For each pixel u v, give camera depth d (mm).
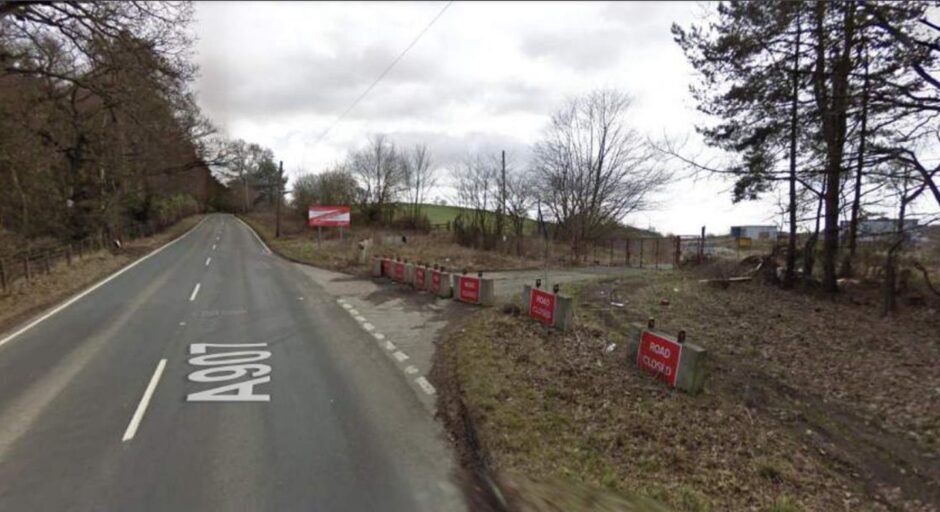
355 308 13062
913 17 9398
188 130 33312
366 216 53625
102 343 9188
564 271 22484
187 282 17406
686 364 7188
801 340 10289
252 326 10797
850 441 6227
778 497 5051
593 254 32219
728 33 14680
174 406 6270
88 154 28047
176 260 25141
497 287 16734
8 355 8375
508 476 4766
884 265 14625
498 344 9023
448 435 5648
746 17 13648
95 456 4957
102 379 7207
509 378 7293
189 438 5402
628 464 5344
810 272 16656
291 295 15055
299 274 20391
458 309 12945
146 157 31531
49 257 19109
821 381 8070
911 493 5258
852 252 15977
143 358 8289
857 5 9906
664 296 15203
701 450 5770
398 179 54750
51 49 18000
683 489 4969
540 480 4727
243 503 4223
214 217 83000
